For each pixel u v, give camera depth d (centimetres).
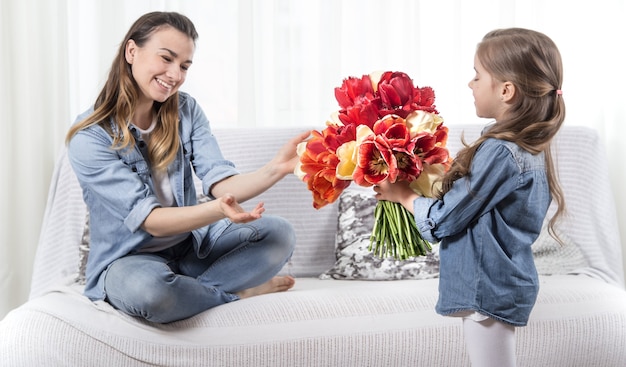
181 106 225
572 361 214
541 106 179
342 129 170
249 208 261
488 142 175
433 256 249
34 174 293
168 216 193
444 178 173
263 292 222
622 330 216
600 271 255
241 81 309
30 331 190
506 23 320
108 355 191
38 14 291
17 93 291
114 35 300
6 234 292
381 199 180
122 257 205
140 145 213
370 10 318
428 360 204
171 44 204
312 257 264
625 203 314
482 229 174
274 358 196
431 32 323
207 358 194
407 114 170
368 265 246
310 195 266
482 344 175
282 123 317
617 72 314
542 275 250
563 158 270
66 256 251
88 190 209
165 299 193
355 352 200
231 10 311
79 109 301
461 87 323
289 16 315
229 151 266
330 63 316
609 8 313
